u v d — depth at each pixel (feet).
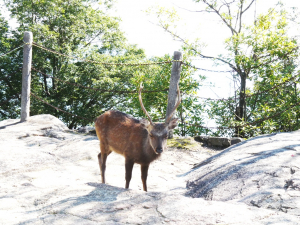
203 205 11.82
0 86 66.69
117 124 18.29
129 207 12.14
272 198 11.75
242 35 44.70
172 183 18.79
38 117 37.91
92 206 12.45
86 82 67.82
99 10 79.41
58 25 66.33
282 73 43.78
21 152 22.59
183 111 43.75
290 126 41.83
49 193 14.56
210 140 31.53
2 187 16.76
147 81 43.91
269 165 15.28
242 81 46.37
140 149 16.89
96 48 70.85
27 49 36.27
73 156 25.05
